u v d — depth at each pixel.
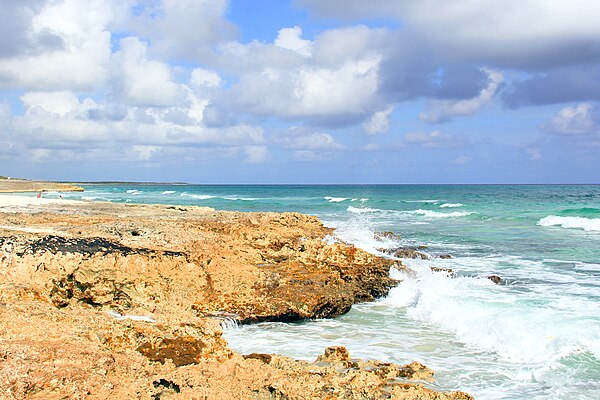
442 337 11.89
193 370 7.41
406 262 19.34
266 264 15.84
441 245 26.17
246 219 23.41
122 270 12.17
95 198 66.06
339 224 33.50
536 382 9.02
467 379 9.16
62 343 7.26
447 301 14.09
